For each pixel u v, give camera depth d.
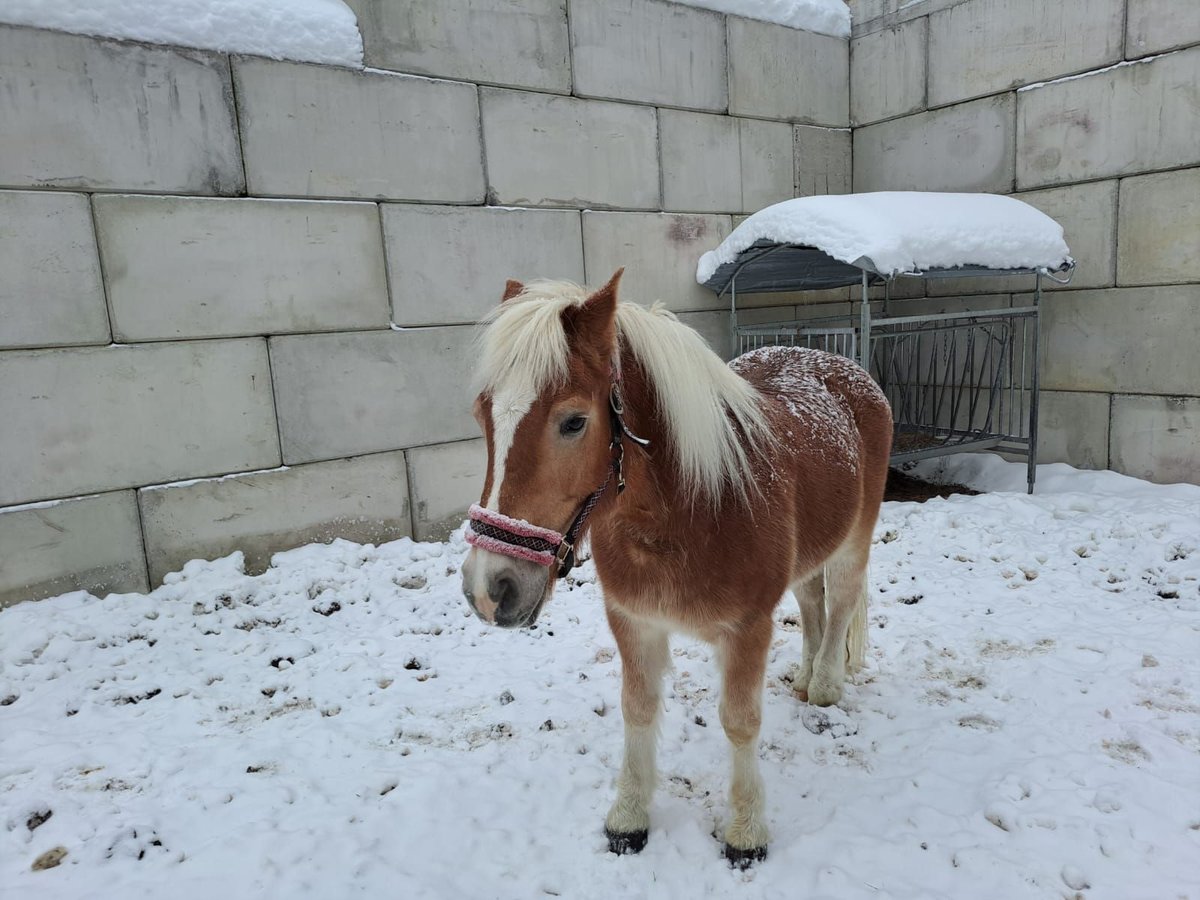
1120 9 5.17
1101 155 5.39
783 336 6.47
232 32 4.10
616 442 1.75
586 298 1.74
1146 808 2.23
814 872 2.05
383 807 2.37
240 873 2.09
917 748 2.62
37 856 2.16
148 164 3.95
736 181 6.29
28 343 3.72
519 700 3.06
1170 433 5.25
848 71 6.95
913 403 7.02
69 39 3.70
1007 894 1.95
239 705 3.08
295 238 4.37
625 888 2.03
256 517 4.42
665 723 2.84
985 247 4.90
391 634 3.74
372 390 4.73
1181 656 3.12
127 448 4.01
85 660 3.37
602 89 5.44
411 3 4.61
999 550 4.48
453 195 4.89
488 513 1.58
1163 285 5.18
